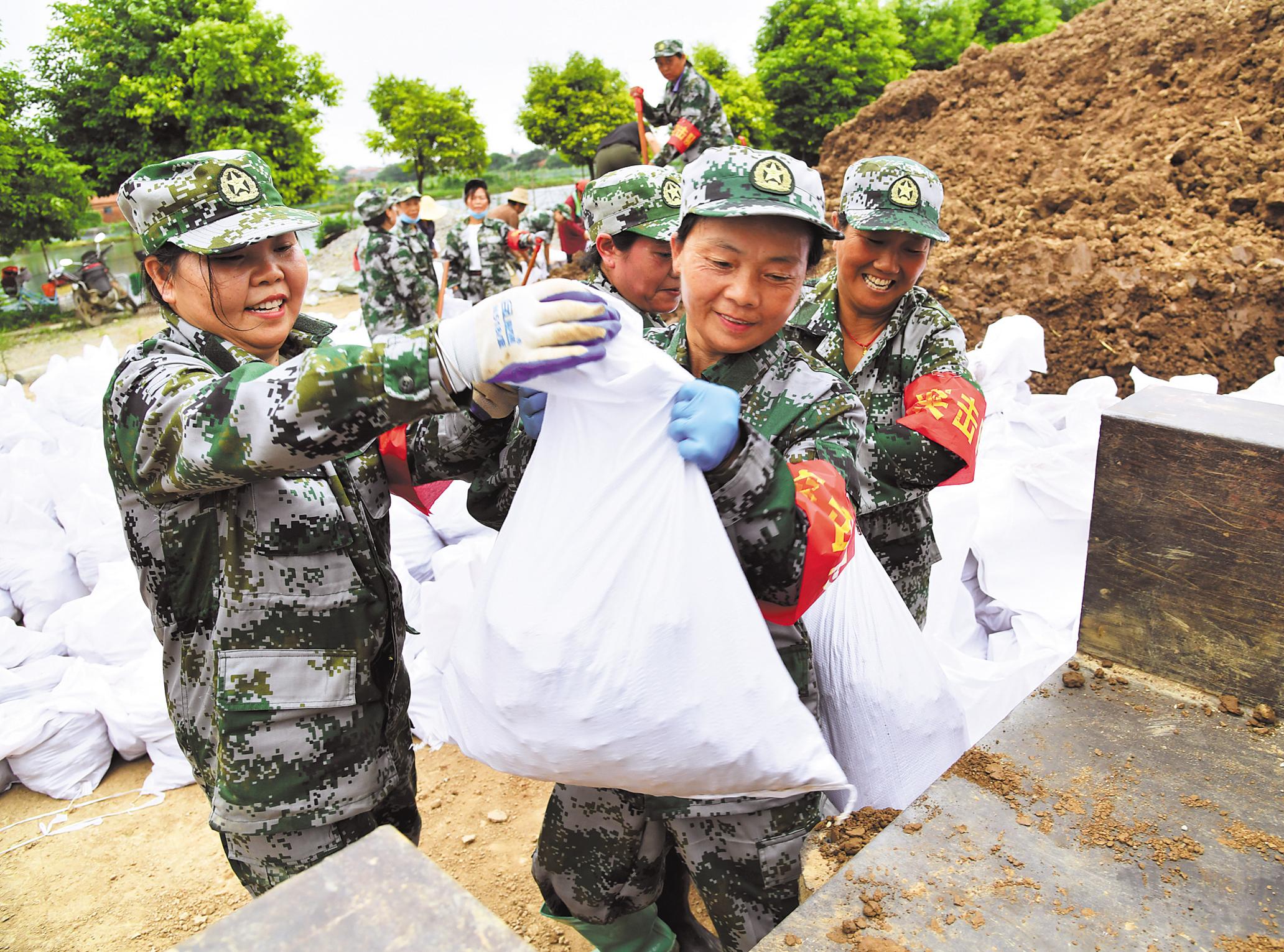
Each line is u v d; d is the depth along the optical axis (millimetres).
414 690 3273
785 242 1428
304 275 1752
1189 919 1401
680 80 6051
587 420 1333
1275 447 1729
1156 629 1974
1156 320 4965
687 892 2117
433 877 885
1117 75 6859
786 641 1618
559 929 2477
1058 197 5895
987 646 3143
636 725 1296
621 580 1290
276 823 1647
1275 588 1795
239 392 1340
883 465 2129
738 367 1606
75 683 3219
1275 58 5930
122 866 2814
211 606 1664
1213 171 5520
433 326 1323
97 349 5555
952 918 1418
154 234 1595
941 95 8164
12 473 4172
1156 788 1682
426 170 28969
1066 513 3062
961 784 1716
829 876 2100
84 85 22031
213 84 21062
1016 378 3865
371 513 1834
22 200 18750
